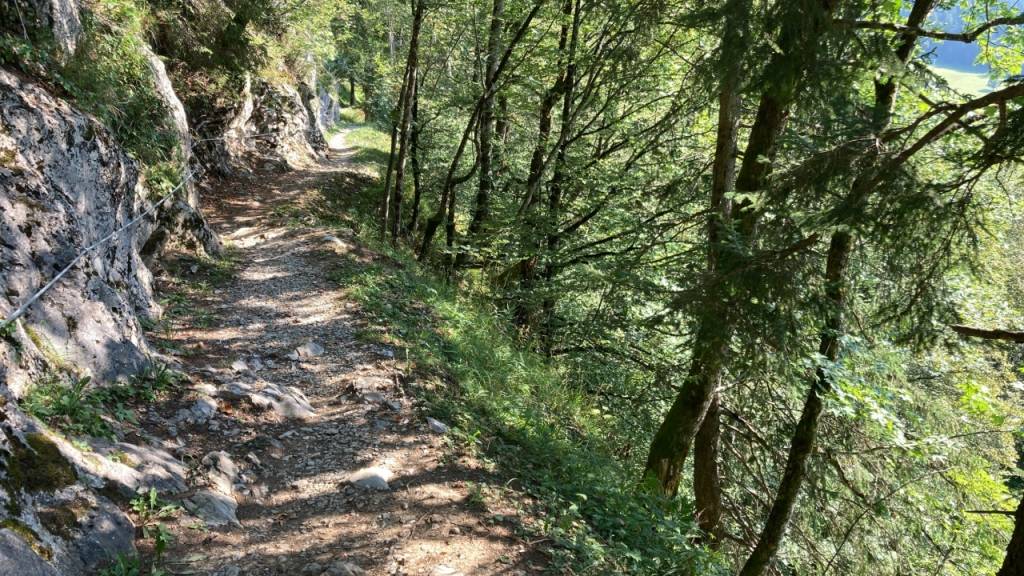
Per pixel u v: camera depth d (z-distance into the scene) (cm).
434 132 1984
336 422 624
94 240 666
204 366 698
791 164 468
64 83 817
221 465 498
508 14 1427
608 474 683
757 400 839
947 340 431
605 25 1227
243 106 2083
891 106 552
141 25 1377
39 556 318
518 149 1709
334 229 1494
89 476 407
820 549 938
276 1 2236
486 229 1432
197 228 1127
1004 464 870
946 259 395
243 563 402
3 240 506
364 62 3050
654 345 1080
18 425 392
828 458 779
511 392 855
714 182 713
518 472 593
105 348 565
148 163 1005
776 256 450
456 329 1022
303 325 890
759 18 389
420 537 454
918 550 865
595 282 853
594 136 1617
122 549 377
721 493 870
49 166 614
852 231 392
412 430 621
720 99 698
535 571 436
